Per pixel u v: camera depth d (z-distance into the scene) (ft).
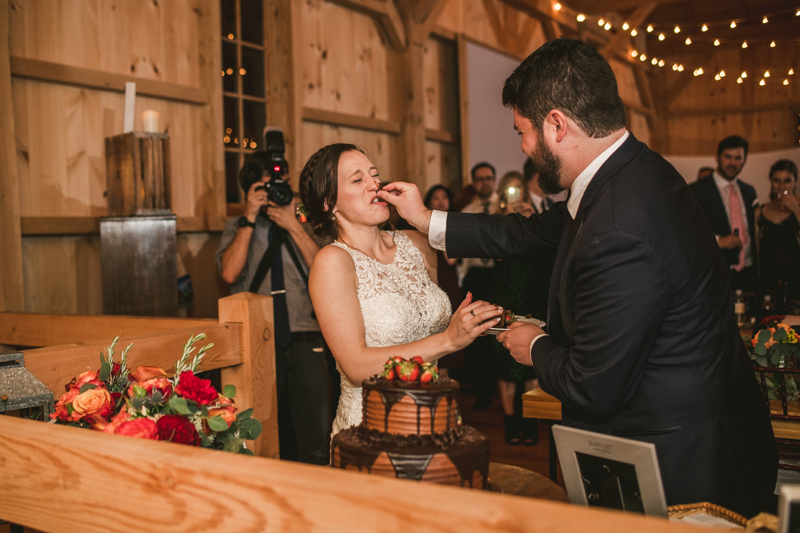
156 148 9.96
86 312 11.19
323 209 5.98
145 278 9.86
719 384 4.31
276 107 14.97
